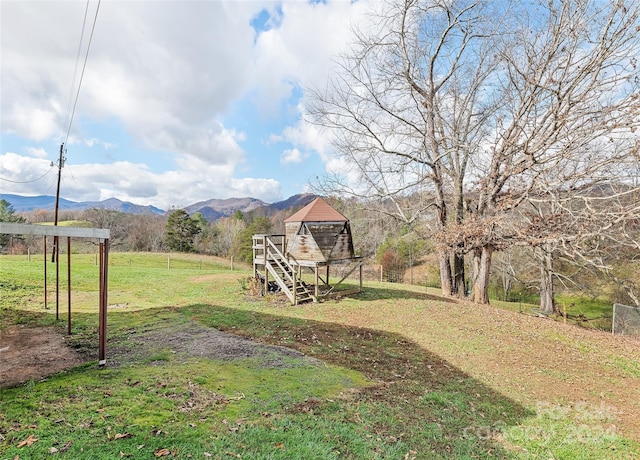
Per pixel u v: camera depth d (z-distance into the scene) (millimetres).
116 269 22109
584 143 12180
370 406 5180
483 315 12383
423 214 16859
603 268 13352
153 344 7617
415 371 7254
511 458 4316
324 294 13883
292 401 5008
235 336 8609
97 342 7680
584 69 11609
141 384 5102
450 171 16156
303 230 13617
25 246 37250
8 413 3988
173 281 17438
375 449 3951
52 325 9172
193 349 7309
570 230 12766
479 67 15625
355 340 9023
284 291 13320
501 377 7496
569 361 8984
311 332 9422
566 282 22016
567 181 12758
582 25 11805
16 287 13789
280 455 3525
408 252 29844
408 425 4773
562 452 4590
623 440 5086
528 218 14492
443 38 14820
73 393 4660
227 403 4707
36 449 3225
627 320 14367
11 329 8688
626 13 10859
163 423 3936
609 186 13117
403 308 12492
